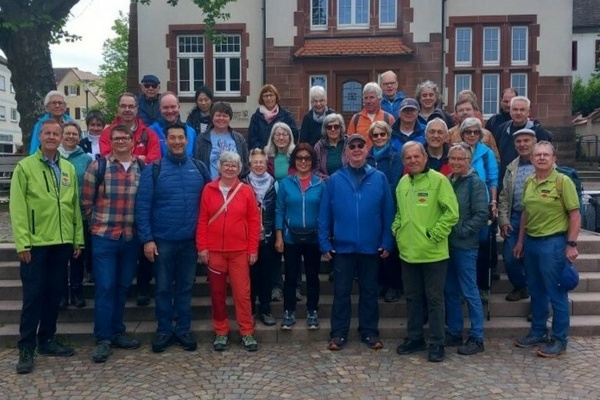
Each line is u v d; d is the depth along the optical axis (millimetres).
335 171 6543
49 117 6805
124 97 6398
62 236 5574
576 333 6316
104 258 5766
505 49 18438
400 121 6707
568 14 18172
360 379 5230
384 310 6668
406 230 5648
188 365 5602
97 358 5664
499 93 18625
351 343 6168
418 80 18344
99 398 4898
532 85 18391
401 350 5840
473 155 6375
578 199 5613
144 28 19172
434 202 5605
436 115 7027
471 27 18516
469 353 5777
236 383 5168
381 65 18375
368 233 5879
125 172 5801
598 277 7121
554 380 5152
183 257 5988
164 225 5812
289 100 18703
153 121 7250
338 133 6527
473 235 5770
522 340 6012
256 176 6398
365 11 18688
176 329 6098
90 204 5797
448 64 18516
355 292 7164
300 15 18547
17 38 13125
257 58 18953
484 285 6633
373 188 5883
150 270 6723
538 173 5766
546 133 6840
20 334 5648
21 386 5160
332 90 18578
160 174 5793
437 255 5547
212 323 6504
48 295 5770
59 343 6023
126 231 5793
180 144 5816
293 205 6082
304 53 18297
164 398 4879
